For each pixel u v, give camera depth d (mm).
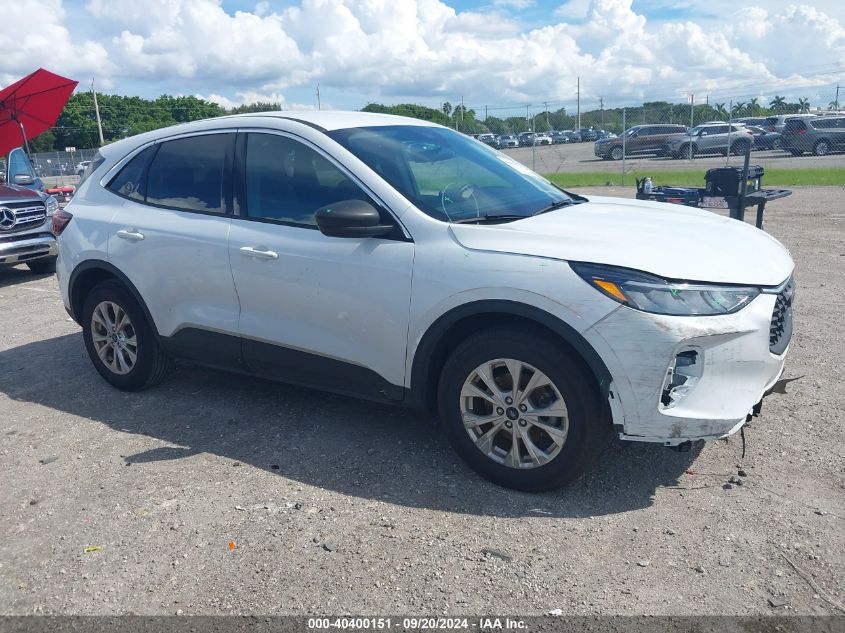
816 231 10297
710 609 2539
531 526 3094
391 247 3518
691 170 22969
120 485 3607
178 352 4523
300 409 4500
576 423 3133
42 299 8125
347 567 2859
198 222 4266
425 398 3586
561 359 3109
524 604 2607
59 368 5535
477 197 3807
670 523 3072
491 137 31062
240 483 3574
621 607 2570
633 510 3188
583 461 3176
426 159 4008
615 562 2824
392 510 3268
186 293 4324
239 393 4820
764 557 2811
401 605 2627
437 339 3410
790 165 23094
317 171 3852
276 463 3773
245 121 4227
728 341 3043
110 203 4809
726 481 3400
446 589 2705
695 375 3041
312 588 2742
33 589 2826
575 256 3129
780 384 3605
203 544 3057
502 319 3355
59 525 3266
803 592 2604
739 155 29734
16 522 3314
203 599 2709
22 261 9102
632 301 2971
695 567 2770
